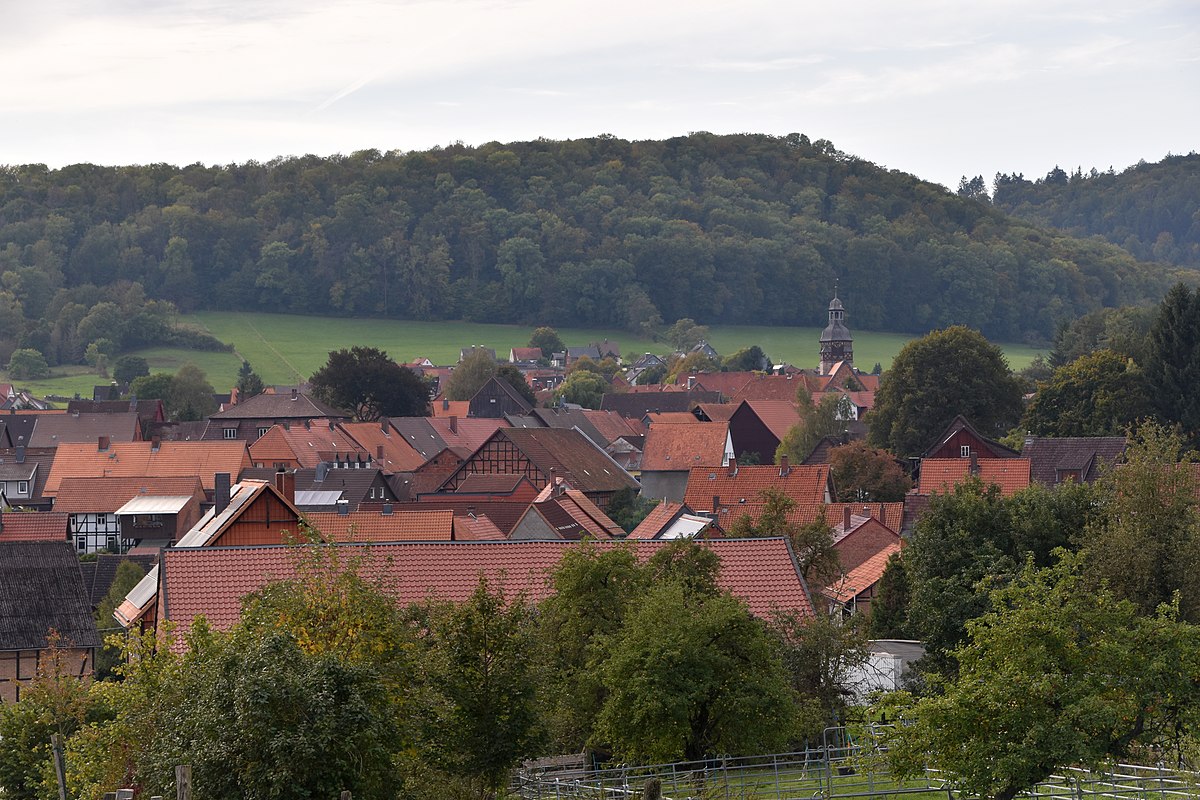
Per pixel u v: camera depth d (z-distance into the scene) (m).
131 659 60.97
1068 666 56.25
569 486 189.38
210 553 84.69
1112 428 198.88
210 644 53.28
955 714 55.78
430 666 55.19
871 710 59.50
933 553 96.00
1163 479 89.38
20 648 104.94
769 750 68.12
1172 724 58.47
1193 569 85.50
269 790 44.25
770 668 68.00
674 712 64.75
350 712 45.72
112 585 130.88
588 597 73.25
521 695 56.00
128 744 55.97
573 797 65.25
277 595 54.97
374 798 46.59
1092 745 54.91
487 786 56.25
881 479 184.75
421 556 88.25
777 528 117.00
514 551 89.44
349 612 54.34
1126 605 57.06
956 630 91.31
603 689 70.44
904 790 66.31
